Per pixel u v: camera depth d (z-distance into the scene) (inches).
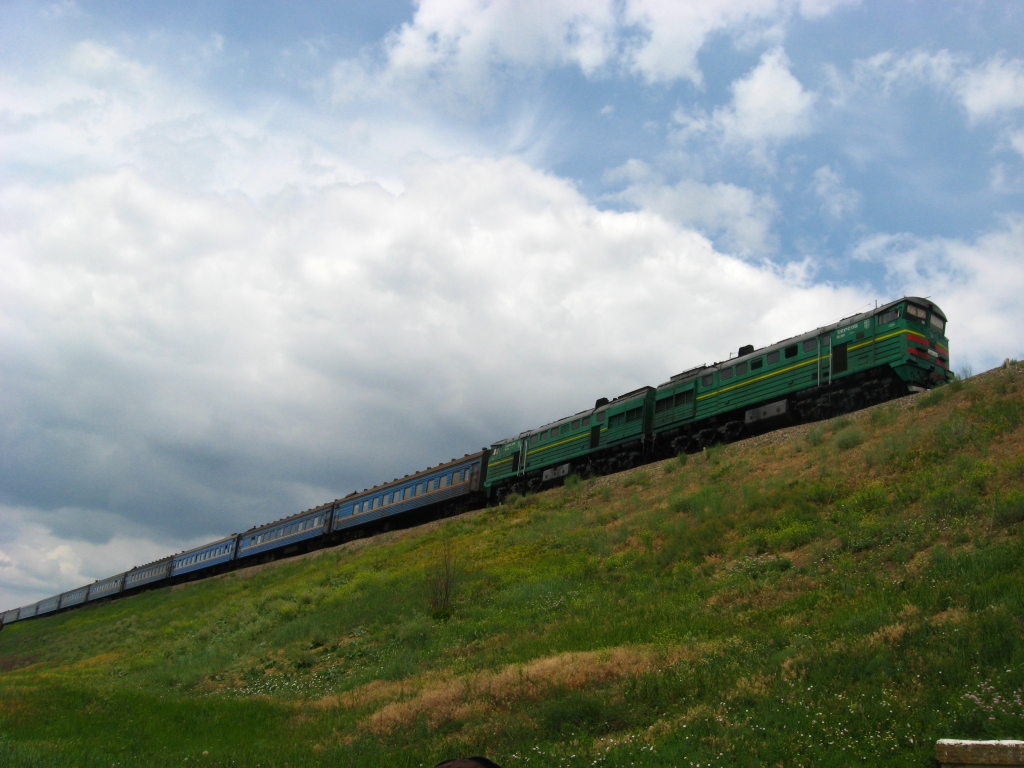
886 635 469.1
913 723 356.8
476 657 729.0
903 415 1029.8
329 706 661.9
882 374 1139.9
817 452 1051.9
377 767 450.0
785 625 581.9
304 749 516.1
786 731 383.2
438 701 565.6
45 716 697.0
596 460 1625.2
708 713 433.1
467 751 452.1
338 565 1700.3
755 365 1309.1
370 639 932.6
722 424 1382.9
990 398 944.3
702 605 714.8
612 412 1583.4
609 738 433.7
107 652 1557.6
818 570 712.4
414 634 877.2
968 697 359.9
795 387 1230.3
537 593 932.6
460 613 936.9
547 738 455.5
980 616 452.8
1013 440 819.4
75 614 2925.7
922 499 775.7
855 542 738.8
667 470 1330.0
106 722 668.1
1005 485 722.2
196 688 935.0
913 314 1119.0
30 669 1637.6
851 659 448.8
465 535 1502.2
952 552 625.6
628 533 1074.1
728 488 1069.1
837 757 343.6
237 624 1307.8
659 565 906.1
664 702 475.8
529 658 665.0
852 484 898.1
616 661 562.6
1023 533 601.9
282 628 1118.4
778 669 469.4
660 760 382.0
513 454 1830.7
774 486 989.8
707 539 916.0
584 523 1240.8
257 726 629.9
